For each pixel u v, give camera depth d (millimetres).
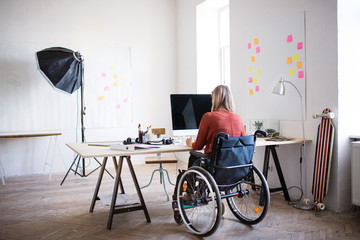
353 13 2918
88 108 5164
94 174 4715
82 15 5117
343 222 2598
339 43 2811
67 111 5008
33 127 4801
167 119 5812
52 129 4918
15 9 4707
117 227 2551
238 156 2275
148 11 5629
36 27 4824
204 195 2371
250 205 3072
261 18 3695
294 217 2729
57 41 4957
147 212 2660
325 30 2912
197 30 5121
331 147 2822
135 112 5523
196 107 3107
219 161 2211
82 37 5121
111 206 2525
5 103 4648
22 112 4738
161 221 2678
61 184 4082
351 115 2910
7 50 4664
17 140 4746
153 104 5684
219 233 2400
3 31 4648
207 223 2602
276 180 3602
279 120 3461
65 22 5004
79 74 4492
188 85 5449
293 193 3334
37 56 4199
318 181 2914
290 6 3289
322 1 2930
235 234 2377
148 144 2803
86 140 5160
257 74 3789
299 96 3213
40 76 4824
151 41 5656
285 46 3365
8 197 3494
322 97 2967
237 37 4141
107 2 5293
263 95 3703
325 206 2979
